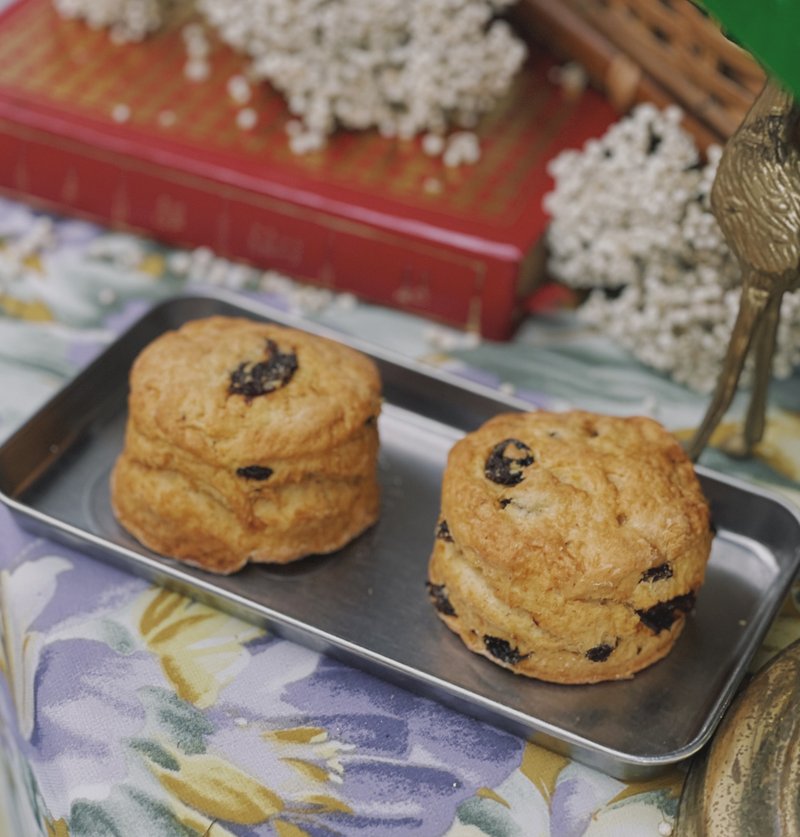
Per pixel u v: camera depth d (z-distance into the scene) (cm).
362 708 52
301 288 65
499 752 51
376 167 65
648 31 65
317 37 66
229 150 65
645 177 60
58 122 65
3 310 64
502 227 62
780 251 52
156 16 71
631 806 50
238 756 51
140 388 54
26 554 55
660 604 52
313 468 54
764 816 48
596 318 63
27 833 48
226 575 55
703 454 60
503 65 66
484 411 59
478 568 52
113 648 53
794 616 55
